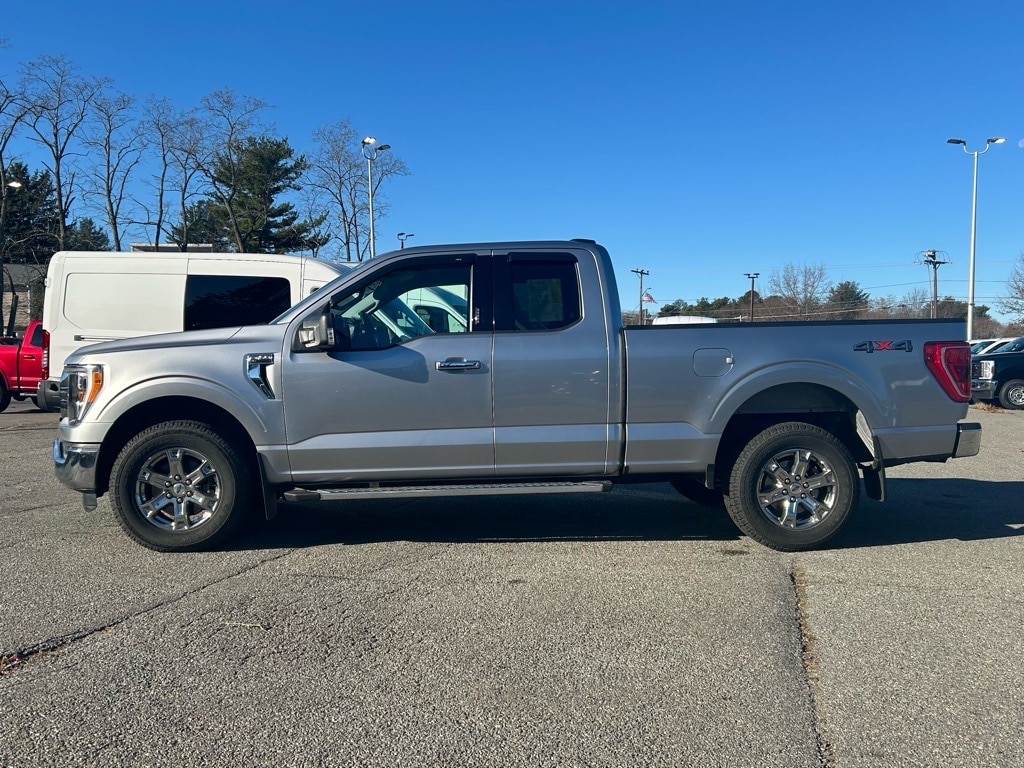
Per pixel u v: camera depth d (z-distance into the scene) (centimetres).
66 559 524
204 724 306
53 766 278
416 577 489
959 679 346
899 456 550
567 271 542
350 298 540
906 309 5834
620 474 543
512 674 350
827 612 428
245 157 4141
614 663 362
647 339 534
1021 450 1063
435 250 547
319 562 521
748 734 299
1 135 3488
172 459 532
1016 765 279
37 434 1191
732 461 561
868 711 317
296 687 338
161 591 461
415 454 526
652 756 284
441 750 288
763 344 539
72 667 356
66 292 1020
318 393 521
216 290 1027
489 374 525
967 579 486
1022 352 1778
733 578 486
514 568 507
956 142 3081
